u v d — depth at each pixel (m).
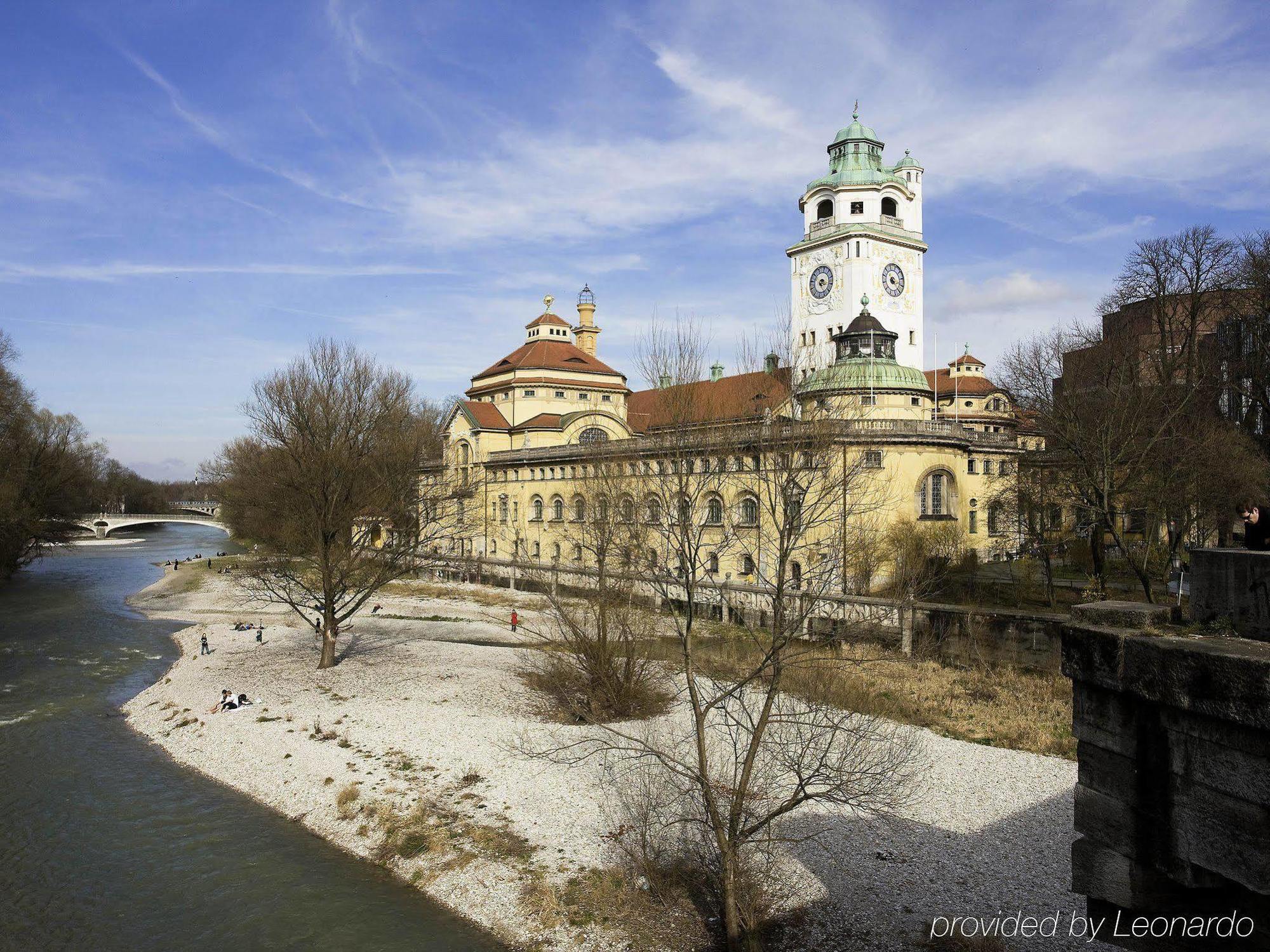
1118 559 61.22
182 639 62.25
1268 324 50.91
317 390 52.44
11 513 81.69
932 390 108.12
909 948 20.39
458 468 98.75
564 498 82.69
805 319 101.00
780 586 22.11
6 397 77.94
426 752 34.44
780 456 22.84
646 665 39.81
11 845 28.05
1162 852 8.36
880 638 48.84
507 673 47.81
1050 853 24.84
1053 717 37.16
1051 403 53.19
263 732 37.72
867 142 99.25
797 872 24.08
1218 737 7.67
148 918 23.67
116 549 152.62
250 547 122.31
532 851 26.25
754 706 35.56
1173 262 54.50
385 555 59.69
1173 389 51.88
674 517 27.59
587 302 116.25
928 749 33.53
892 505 58.94
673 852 25.45
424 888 25.27
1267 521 10.13
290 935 22.77
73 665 53.94
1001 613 44.97
